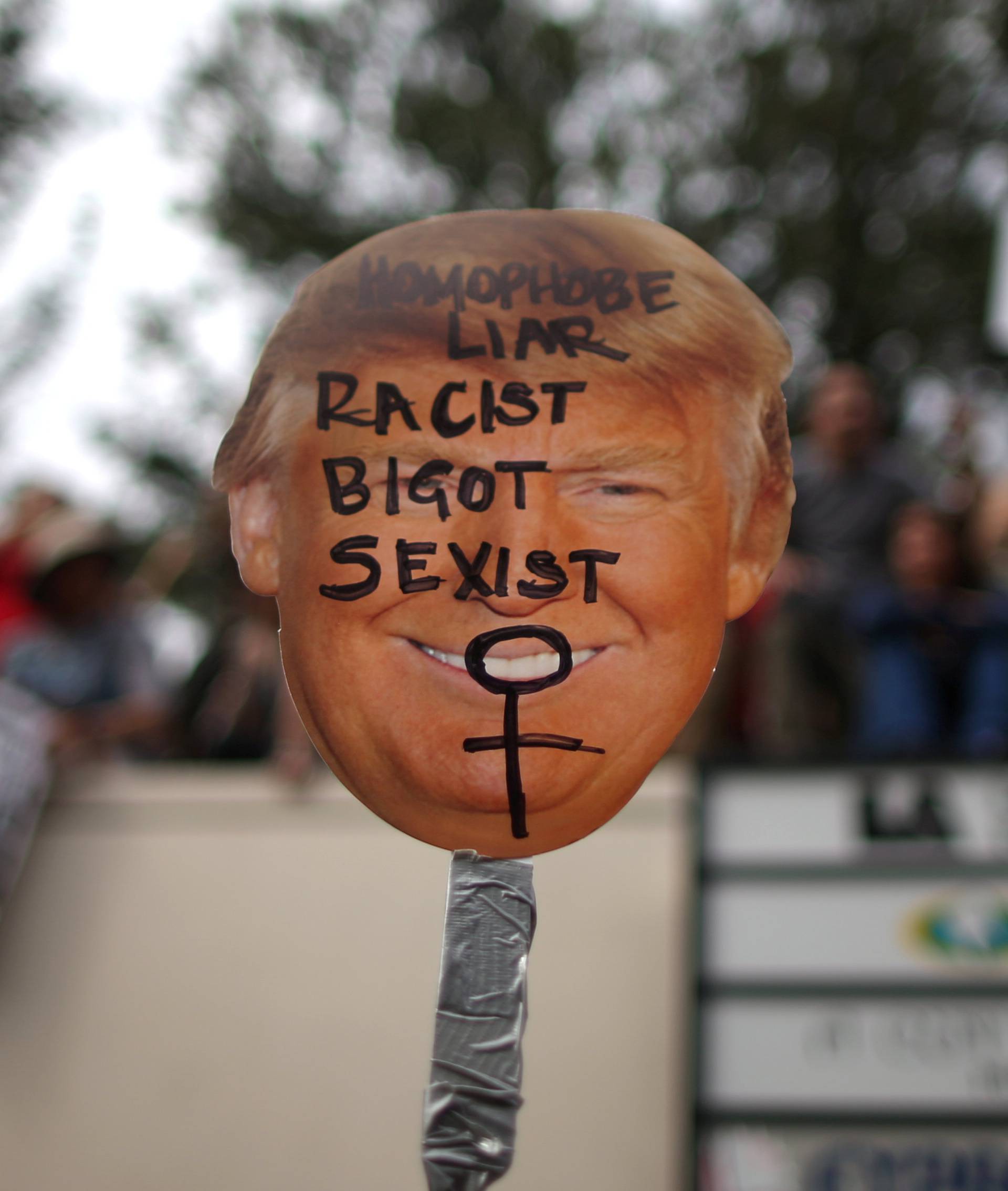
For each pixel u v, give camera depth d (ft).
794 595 11.12
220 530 11.22
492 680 2.26
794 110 48.08
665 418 2.28
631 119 49.70
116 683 10.93
